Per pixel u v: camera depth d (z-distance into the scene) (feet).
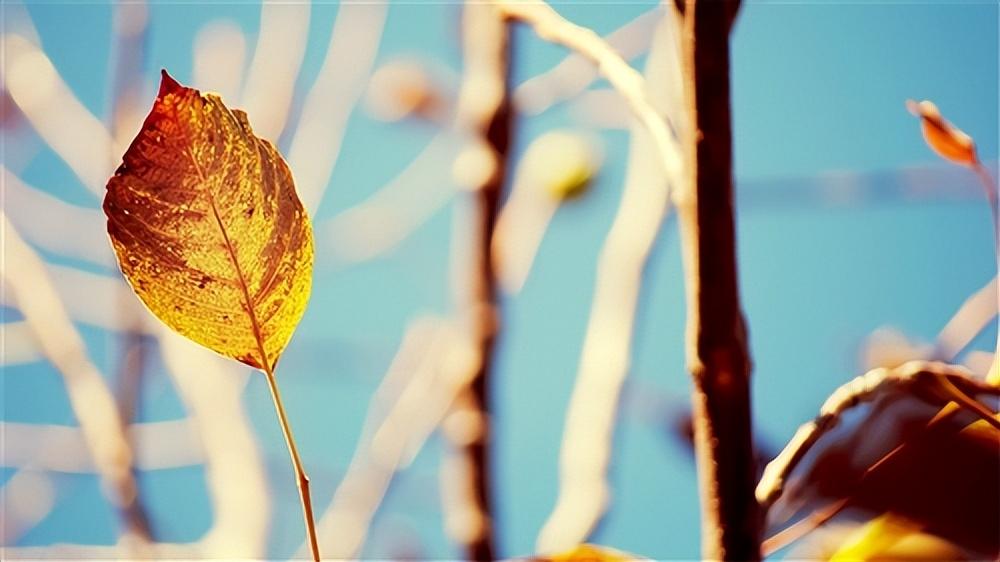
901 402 2.48
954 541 2.44
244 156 2.33
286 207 2.34
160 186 2.31
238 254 2.33
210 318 2.34
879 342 3.98
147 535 4.89
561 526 4.58
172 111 2.30
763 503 2.41
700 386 2.39
